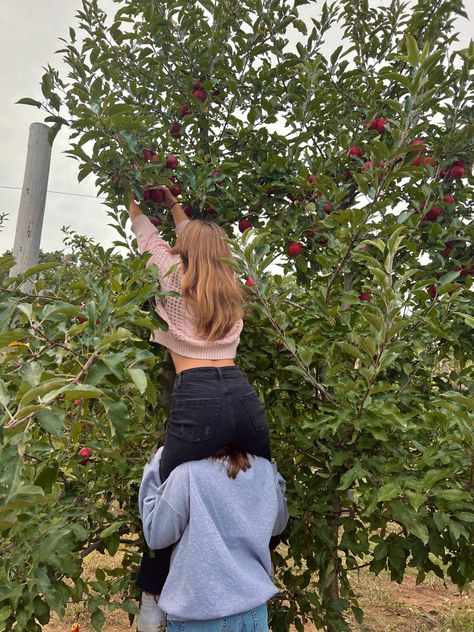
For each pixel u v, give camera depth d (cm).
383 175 190
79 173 179
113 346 160
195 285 151
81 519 197
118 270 184
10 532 155
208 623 121
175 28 255
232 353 152
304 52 265
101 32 253
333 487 183
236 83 247
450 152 219
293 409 217
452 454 146
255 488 135
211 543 123
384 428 164
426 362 193
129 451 214
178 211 214
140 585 151
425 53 177
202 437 130
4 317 137
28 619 157
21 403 94
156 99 262
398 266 226
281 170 234
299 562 204
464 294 211
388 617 344
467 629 327
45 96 168
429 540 159
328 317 194
